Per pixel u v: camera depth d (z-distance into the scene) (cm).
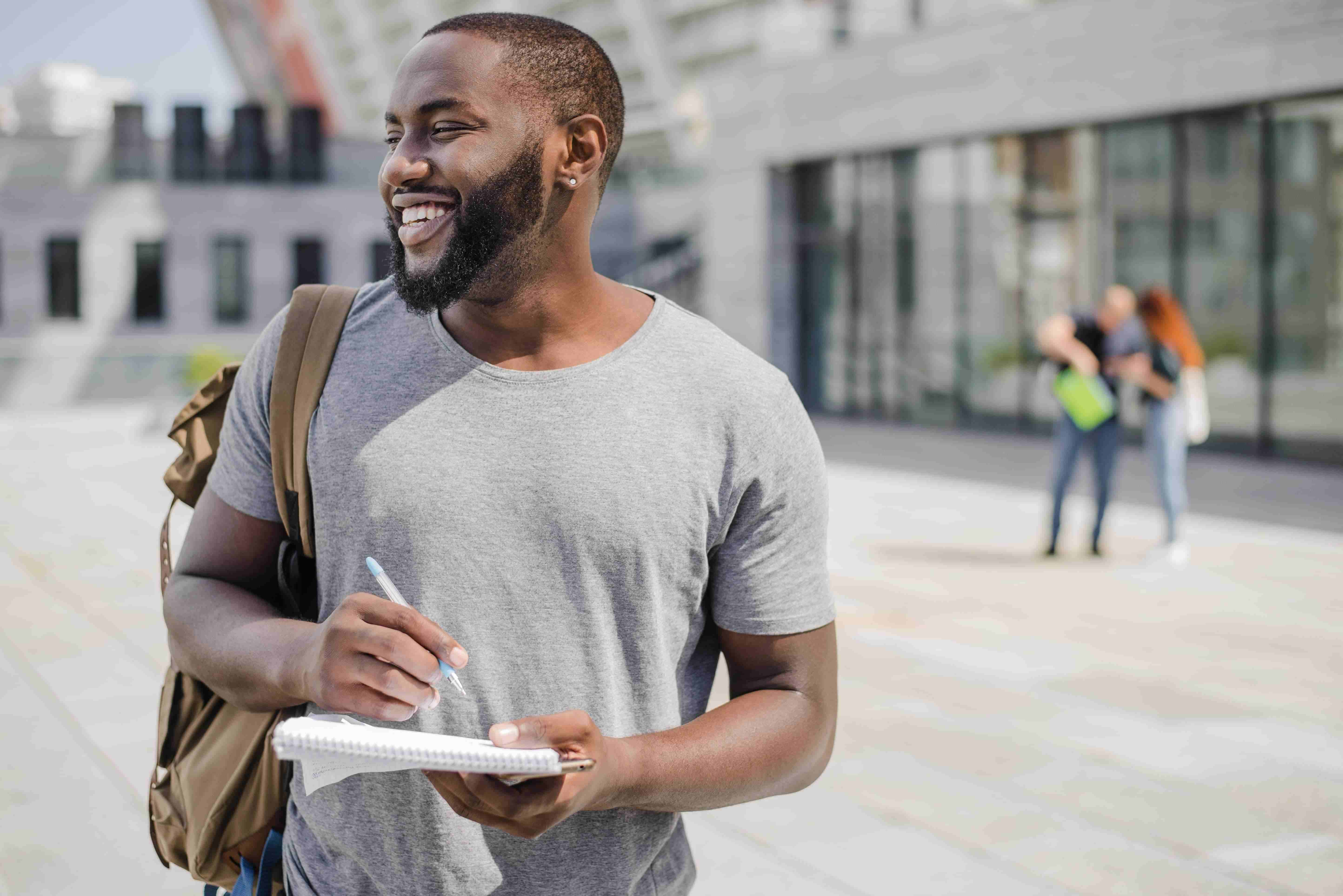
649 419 136
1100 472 823
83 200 2553
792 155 1759
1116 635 627
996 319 1530
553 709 133
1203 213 1284
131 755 463
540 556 133
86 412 2186
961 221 1562
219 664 135
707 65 5759
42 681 555
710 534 141
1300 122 1189
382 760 105
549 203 134
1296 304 1209
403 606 119
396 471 134
